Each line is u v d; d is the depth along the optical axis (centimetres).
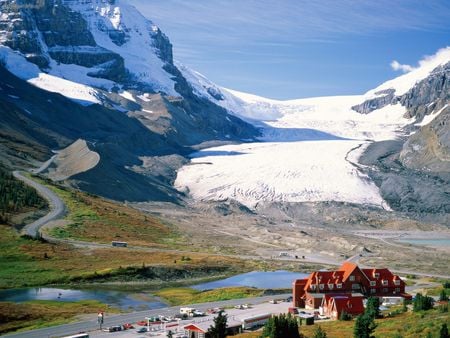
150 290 18362
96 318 14025
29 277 18888
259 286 19212
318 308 14612
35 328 13112
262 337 10838
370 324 11081
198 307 15138
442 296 14025
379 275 16150
